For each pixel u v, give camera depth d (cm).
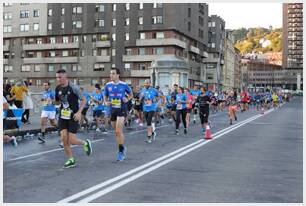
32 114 2241
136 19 7706
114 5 7881
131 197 588
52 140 1331
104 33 7944
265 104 4481
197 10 8738
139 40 7662
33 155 995
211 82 10412
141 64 7738
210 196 600
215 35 10475
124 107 926
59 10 8150
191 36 8369
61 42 8200
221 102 3775
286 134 1575
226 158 964
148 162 895
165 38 7519
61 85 833
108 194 604
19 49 8500
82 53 8081
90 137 1441
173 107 1980
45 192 611
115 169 805
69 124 830
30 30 8356
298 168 841
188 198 586
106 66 7931
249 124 2106
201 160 930
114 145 1203
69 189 632
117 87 921
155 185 665
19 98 1738
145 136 1480
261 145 1226
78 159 931
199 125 2038
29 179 705
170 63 3872
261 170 812
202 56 9400
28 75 8450
